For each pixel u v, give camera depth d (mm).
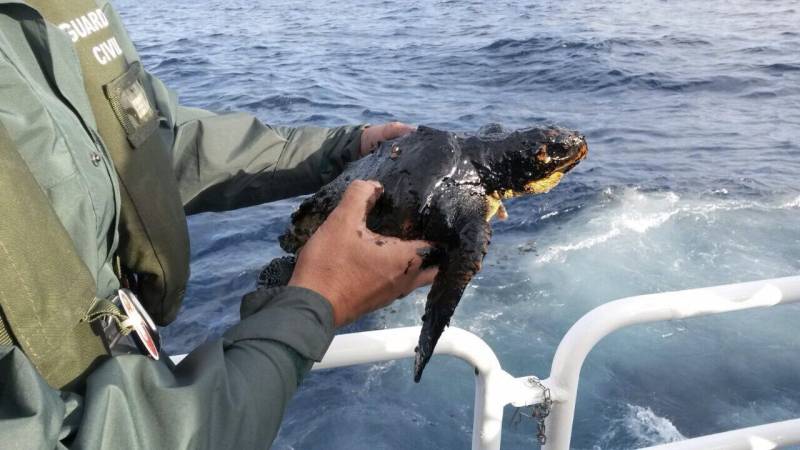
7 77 1190
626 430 6996
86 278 1222
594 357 8016
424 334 1847
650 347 8164
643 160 13328
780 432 2469
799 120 15383
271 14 30672
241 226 10219
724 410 7219
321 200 2129
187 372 1280
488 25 26250
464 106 16391
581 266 9836
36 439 995
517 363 7973
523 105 16609
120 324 1338
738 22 25344
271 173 2258
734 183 12258
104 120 1624
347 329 8312
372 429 6906
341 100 16469
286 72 19078
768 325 8453
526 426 6715
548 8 29547
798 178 12461
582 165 13078
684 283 9516
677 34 23547
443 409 7184
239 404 1260
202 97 16828
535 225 10969
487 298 9133
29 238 1127
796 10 27062
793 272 9711
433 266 1723
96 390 1139
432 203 2068
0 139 1106
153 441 1178
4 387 1040
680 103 16734
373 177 2121
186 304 8469
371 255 1551
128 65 1766
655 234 10664
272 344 1360
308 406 7211
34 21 1334
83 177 1300
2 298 1110
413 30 25797
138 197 1680
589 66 19641
